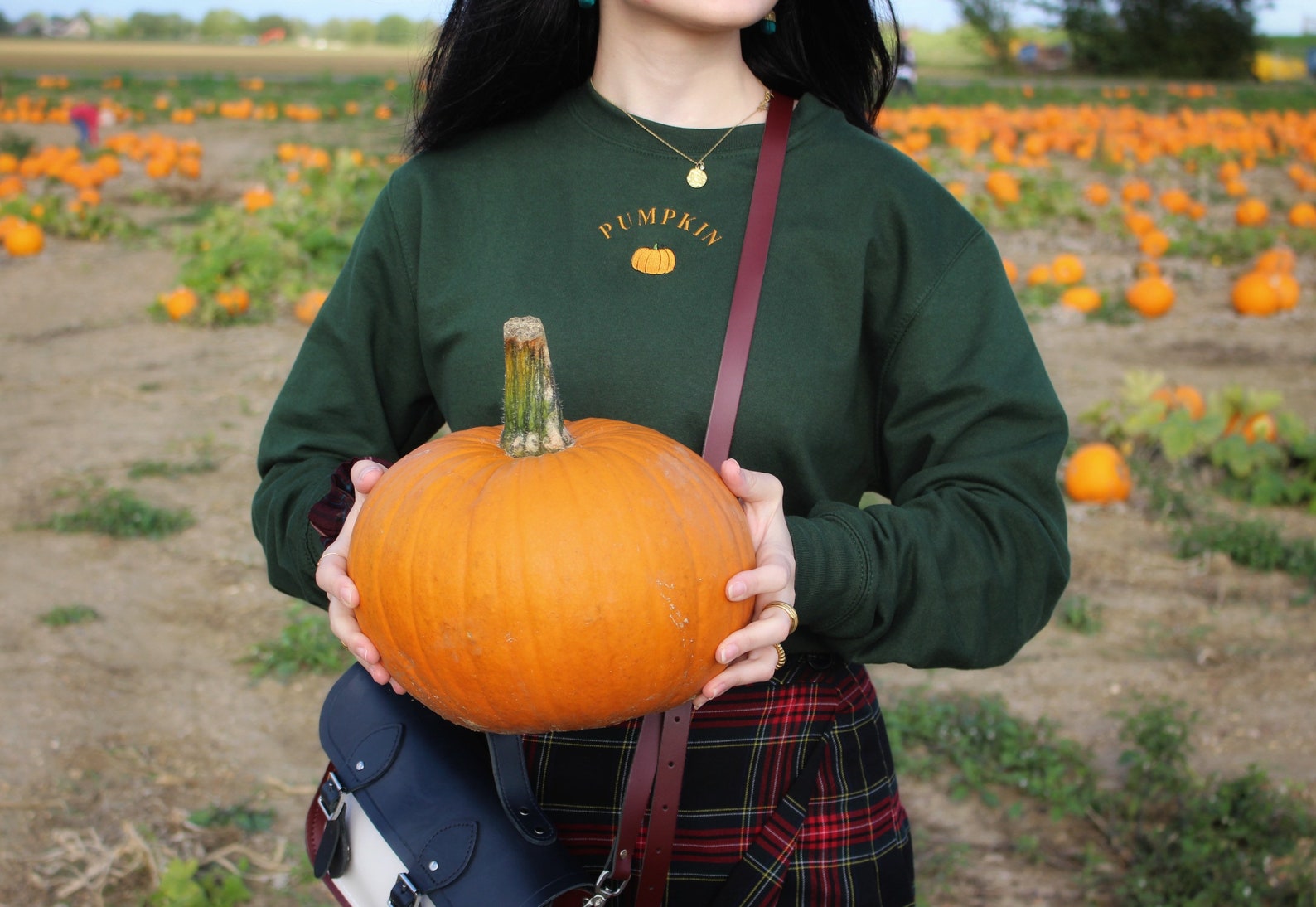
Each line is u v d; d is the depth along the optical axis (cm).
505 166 188
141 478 671
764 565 150
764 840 175
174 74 4650
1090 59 5306
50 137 2322
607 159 183
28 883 354
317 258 1138
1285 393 834
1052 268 1128
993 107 2744
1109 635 522
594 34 192
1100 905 354
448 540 145
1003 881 365
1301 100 3547
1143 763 398
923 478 180
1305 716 453
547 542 142
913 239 178
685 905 177
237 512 631
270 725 446
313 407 193
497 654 143
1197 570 584
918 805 406
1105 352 931
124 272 1160
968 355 178
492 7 182
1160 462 712
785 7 193
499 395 181
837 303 177
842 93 201
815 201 178
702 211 179
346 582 154
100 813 388
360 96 3312
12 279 1118
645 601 143
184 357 900
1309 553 588
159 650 495
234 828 384
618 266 178
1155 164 1981
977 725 436
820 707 181
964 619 170
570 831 180
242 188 1652
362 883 172
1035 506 176
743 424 174
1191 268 1232
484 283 182
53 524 605
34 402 791
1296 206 1500
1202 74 5109
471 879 161
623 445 154
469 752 173
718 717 178
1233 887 342
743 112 188
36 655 483
